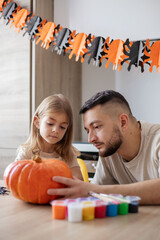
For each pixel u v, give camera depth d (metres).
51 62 2.71
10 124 2.62
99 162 1.35
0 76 2.67
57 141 1.39
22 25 1.56
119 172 1.26
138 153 1.15
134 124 1.14
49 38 1.43
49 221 0.69
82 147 2.44
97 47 1.25
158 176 1.10
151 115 2.71
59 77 2.80
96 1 2.54
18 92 2.59
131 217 0.73
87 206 0.70
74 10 2.62
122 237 0.58
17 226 0.65
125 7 2.45
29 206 0.85
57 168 0.90
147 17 2.39
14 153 2.60
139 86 2.76
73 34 1.36
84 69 3.05
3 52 2.66
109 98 1.03
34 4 2.49
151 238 0.58
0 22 2.68
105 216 0.73
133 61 1.19
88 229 0.63
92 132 1.00
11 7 1.63
